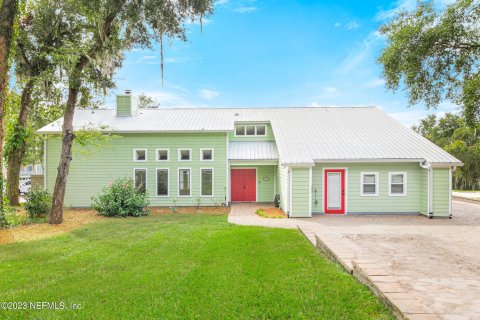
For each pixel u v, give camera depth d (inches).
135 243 311.6
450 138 1477.6
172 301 160.1
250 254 253.8
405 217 512.1
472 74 387.9
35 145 797.2
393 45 394.0
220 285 181.3
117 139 636.7
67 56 405.7
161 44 414.0
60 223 433.7
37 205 482.0
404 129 645.9
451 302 130.1
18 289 183.9
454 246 241.0
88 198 634.2
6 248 292.0
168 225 425.7
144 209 573.6
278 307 149.1
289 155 530.3
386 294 140.5
